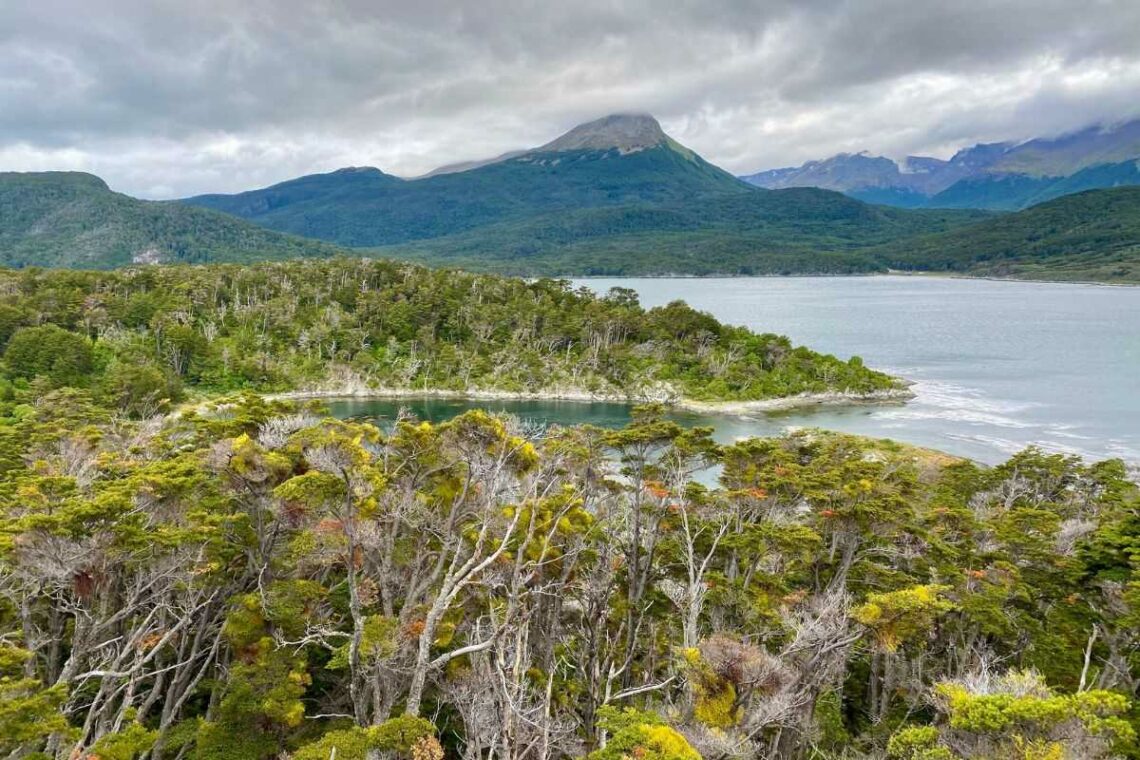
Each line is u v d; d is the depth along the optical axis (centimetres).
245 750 2045
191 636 2797
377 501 2453
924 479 5875
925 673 2831
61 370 10550
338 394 12950
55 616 2273
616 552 3259
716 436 10062
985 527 3569
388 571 2547
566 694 2419
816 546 2970
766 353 14550
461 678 2208
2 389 9538
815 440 6712
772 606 2723
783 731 2156
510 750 1745
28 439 4466
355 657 2009
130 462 3312
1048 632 2706
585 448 3572
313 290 16438
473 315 15662
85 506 2073
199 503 2700
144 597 2531
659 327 15338
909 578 2947
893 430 10019
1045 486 5797
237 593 2598
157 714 2589
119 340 12331
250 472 2619
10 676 1900
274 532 2619
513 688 1772
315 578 2859
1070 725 1377
